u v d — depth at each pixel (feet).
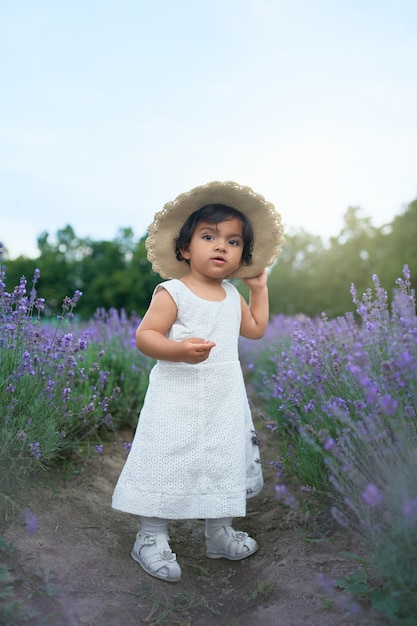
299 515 9.84
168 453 8.63
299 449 10.08
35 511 9.27
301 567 8.18
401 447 7.03
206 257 9.29
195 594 8.19
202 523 10.75
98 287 112.78
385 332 9.80
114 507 8.73
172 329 9.14
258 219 10.18
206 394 8.86
